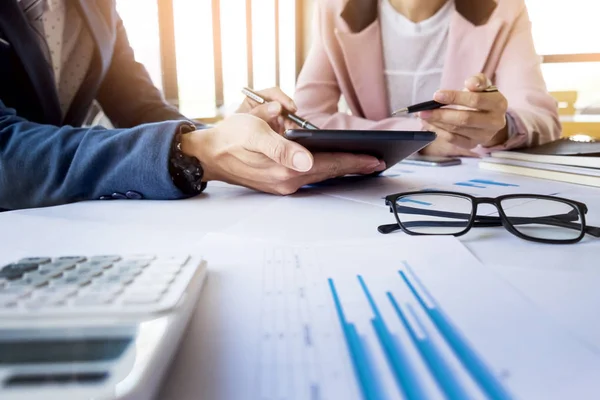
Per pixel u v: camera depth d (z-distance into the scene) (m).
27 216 0.41
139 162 0.45
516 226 0.34
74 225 0.37
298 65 2.89
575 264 0.26
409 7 1.07
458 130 0.68
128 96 0.99
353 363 0.15
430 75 1.10
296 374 0.15
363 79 1.09
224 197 0.49
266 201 0.46
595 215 0.37
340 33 1.05
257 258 0.27
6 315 0.15
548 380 0.14
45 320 0.15
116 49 0.99
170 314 0.16
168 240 0.32
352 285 0.22
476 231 0.33
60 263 0.22
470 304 0.20
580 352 0.16
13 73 0.67
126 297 0.17
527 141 0.73
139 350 0.14
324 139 0.41
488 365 0.15
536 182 0.55
